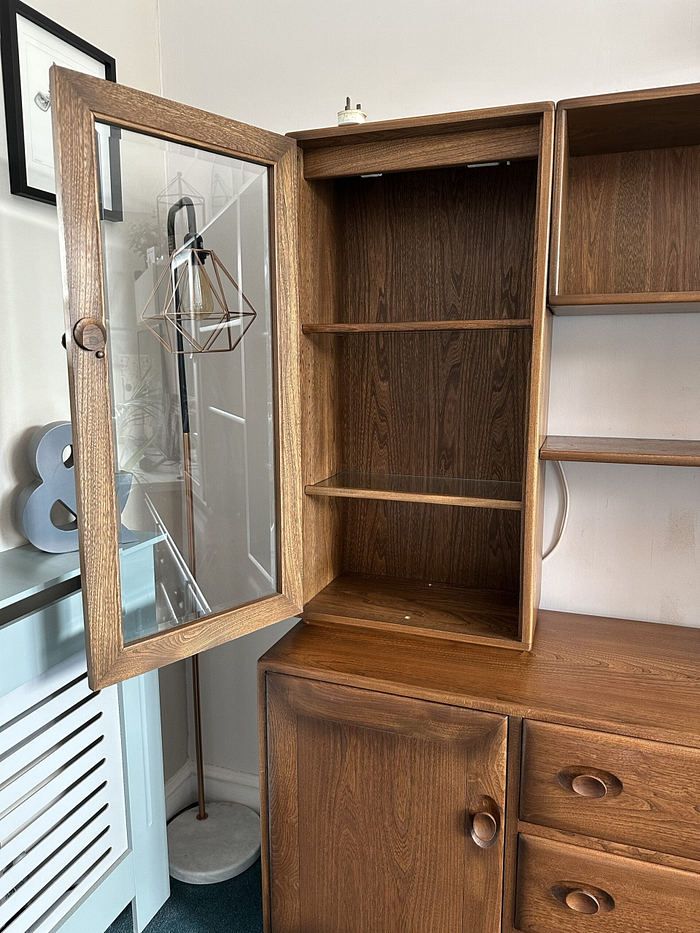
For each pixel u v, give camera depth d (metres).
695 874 1.21
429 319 1.71
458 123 1.33
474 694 1.31
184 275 1.34
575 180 1.56
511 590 1.76
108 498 1.24
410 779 1.38
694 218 1.50
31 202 1.53
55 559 1.47
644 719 1.22
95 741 1.59
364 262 1.74
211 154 1.32
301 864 1.50
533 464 1.39
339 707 1.40
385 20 1.70
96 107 1.15
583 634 1.59
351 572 1.89
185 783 2.21
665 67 1.50
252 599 1.52
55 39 1.52
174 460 1.38
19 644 1.30
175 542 1.39
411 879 1.42
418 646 1.51
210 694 2.18
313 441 1.63
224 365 1.42
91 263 1.17
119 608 1.28
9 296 1.49
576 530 1.71
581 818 1.27
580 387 1.65
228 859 1.95
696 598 1.63
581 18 1.54
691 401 1.57
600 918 1.28
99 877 1.62
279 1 1.79
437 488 1.60
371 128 1.36
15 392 1.52
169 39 1.92
